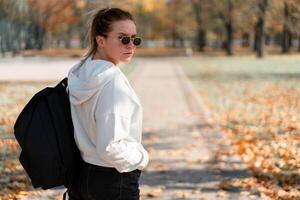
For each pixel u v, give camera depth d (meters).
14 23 63.03
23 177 6.89
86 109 2.64
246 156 7.95
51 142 2.66
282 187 6.33
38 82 23.31
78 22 68.56
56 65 39.47
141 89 21.30
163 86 22.58
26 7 63.72
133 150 2.63
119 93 2.59
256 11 50.72
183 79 26.11
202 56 61.16
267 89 19.69
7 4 57.69
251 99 16.47
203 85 22.53
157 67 39.19
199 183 6.63
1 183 6.58
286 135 9.80
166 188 6.41
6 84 22.27
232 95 18.00
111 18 2.74
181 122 12.29
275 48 84.25
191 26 84.81
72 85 2.68
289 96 16.92
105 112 2.55
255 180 6.61
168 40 114.44
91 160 2.69
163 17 90.88
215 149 8.88
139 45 2.81
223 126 11.43
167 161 7.99
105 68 2.63
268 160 7.68
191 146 9.20
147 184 6.61
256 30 59.88
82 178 2.73
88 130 2.67
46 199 5.92
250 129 10.71
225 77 26.89
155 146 9.27
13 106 15.02
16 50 63.66
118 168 2.61
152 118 13.05
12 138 9.95
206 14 72.31
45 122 2.68
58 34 91.00
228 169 7.39
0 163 7.74
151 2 78.56
